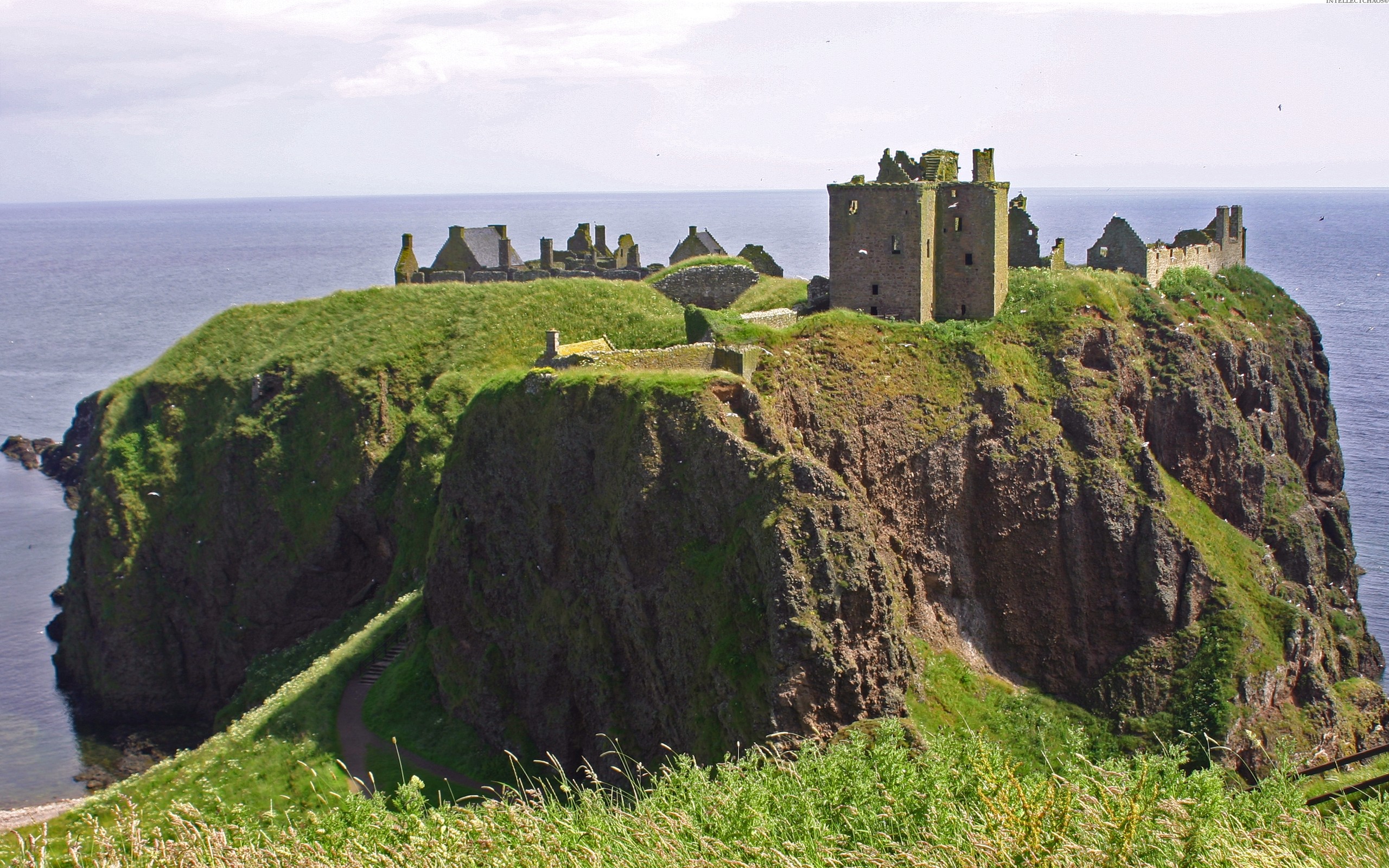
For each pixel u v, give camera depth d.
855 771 25.78
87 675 81.50
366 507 80.00
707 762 50.22
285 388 86.31
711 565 52.84
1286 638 62.69
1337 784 34.38
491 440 62.44
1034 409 64.12
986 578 62.78
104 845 24.00
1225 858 20.34
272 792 53.44
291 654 77.19
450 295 91.69
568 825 23.05
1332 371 161.00
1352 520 103.88
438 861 22.08
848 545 51.47
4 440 144.62
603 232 126.56
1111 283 73.44
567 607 57.66
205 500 84.38
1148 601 62.28
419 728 58.44
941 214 69.12
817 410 60.03
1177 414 69.88
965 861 20.00
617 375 58.03
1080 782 23.86
